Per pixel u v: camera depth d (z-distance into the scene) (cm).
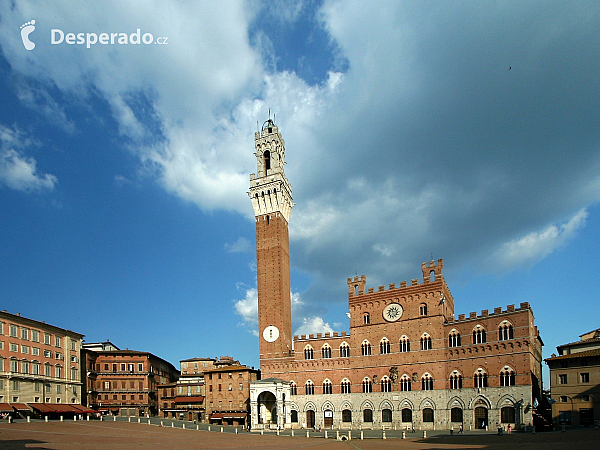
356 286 13475
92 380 15988
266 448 7156
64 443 6650
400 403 12012
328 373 13275
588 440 7012
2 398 11300
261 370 14150
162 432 9831
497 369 10606
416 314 12312
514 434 9219
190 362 17900
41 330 13012
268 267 14912
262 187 15388
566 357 10962
